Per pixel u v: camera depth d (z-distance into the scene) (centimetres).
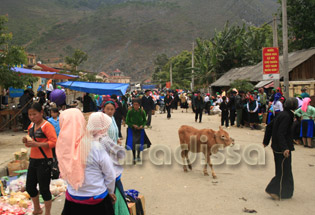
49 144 436
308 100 1002
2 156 805
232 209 496
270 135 566
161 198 551
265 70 1453
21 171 684
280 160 531
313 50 2208
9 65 1054
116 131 466
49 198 451
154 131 1403
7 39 1040
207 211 489
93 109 1395
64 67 3525
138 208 418
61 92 920
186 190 593
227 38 3741
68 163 298
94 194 300
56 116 691
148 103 1501
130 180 662
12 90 1650
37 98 1363
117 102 1137
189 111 2778
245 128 1484
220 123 1714
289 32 2759
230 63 3875
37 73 1642
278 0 2677
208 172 723
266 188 548
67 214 308
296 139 1070
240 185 621
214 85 3309
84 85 1409
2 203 512
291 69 2091
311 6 2506
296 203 520
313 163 795
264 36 3834
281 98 1212
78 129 306
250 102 1419
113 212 318
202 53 4000
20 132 1270
